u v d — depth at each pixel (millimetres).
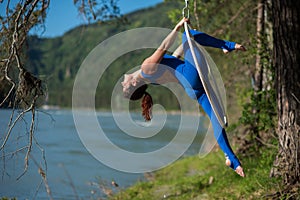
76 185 13766
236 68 12516
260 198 7707
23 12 6566
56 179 14742
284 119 7668
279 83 7715
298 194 7227
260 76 10625
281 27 7523
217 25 12117
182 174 14312
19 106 6531
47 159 20484
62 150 24094
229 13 12344
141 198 11008
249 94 10570
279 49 7609
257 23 11070
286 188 7516
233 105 13312
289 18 7434
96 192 12727
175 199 10211
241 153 10727
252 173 9602
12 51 6355
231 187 9477
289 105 7570
